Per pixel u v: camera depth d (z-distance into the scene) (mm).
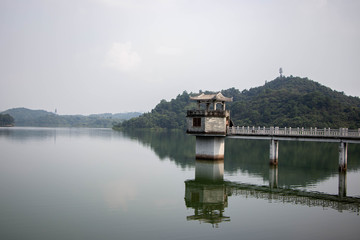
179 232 26328
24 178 45812
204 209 32625
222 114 56594
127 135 154875
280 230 27094
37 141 107438
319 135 50312
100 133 175625
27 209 31594
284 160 66688
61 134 157875
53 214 30219
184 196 37594
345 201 35969
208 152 57562
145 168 55625
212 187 42656
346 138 47938
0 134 144375
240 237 25484
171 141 115500
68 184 42344
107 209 31938
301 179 47625
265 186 43375
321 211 32344
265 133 55594
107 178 46531
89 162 61781
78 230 26375
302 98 148750
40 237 24906
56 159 65000
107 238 24875
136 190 39781
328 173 52094
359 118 125125
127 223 28141
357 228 27703
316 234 26312
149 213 30938
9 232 25844
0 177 46219
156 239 24812
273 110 151500
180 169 54875
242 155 75875
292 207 33719
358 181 45938
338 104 138250
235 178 48312
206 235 25766
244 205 34344
